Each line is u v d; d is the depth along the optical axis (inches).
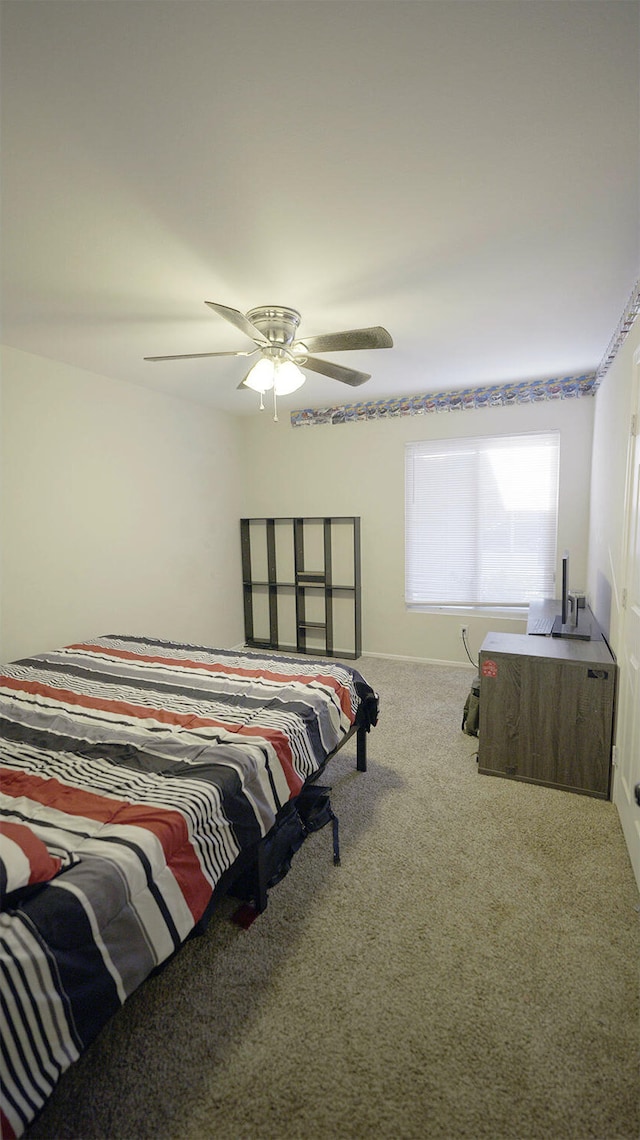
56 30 38.4
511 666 97.6
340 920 65.4
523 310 94.9
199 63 41.4
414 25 38.5
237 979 57.0
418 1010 53.0
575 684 93.1
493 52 40.9
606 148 51.9
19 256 72.4
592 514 141.0
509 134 49.8
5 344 109.5
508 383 152.9
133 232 66.8
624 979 56.1
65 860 45.4
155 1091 45.9
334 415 180.9
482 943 61.3
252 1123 43.4
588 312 95.9
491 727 100.5
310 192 59.0
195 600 174.2
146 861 47.5
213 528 182.7
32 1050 36.9
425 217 64.5
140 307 90.6
